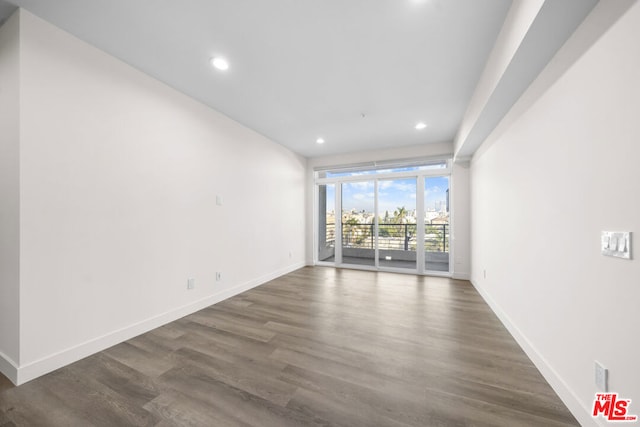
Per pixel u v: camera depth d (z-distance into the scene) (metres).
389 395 1.47
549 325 1.59
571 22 1.24
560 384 1.44
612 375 1.08
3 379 1.60
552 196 1.55
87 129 1.89
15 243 1.58
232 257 3.36
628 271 1.00
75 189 1.82
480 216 3.37
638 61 0.94
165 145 2.49
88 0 1.50
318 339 2.15
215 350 1.97
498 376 1.64
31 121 1.61
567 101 1.38
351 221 5.27
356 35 1.82
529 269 1.87
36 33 1.63
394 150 4.70
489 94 2.03
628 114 0.99
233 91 2.65
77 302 1.83
